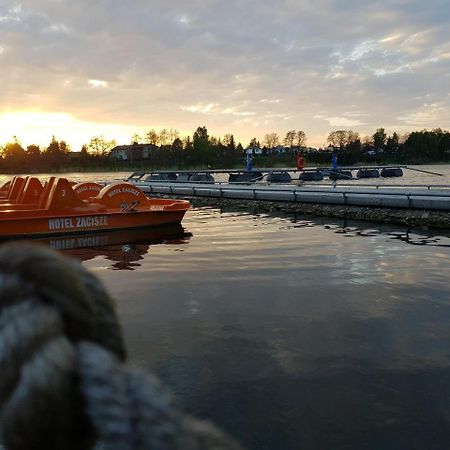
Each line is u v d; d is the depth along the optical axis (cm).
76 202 1587
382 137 15638
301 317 723
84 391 49
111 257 1203
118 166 13950
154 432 47
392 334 657
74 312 53
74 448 50
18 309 51
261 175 4828
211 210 2420
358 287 892
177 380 527
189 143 14575
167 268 1052
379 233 1603
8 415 49
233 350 604
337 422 449
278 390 505
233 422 450
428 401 483
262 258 1157
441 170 9069
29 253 55
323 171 5234
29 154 14400
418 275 987
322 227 1758
